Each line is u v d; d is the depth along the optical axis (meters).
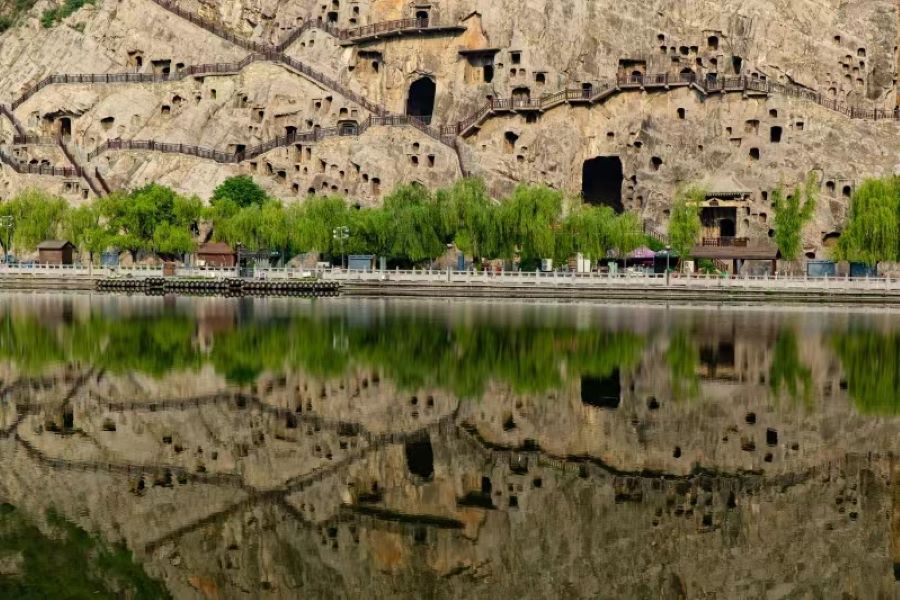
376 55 149.88
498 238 110.00
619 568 21.38
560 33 140.62
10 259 132.50
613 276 106.06
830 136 129.25
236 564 21.19
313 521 23.95
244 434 32.84
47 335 60.84
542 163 135.62
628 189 135.38
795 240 114.62
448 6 145.88
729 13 139.62
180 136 145.75
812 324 71.38
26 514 24.14
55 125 153.25
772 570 21.25
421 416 35.91
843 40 141.00
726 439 32.41
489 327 67.06
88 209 125.44
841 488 26.97
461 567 21.16
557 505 25.55
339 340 58.66
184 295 111.81
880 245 102.75
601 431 33.62
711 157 132.50
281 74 145.88
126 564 21.00
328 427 34.00
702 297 102.25
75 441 31.70
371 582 20.45
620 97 137.88
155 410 36.72
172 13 157.12
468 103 143.00
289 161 138.50
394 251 112.94
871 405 38.12
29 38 163.75
